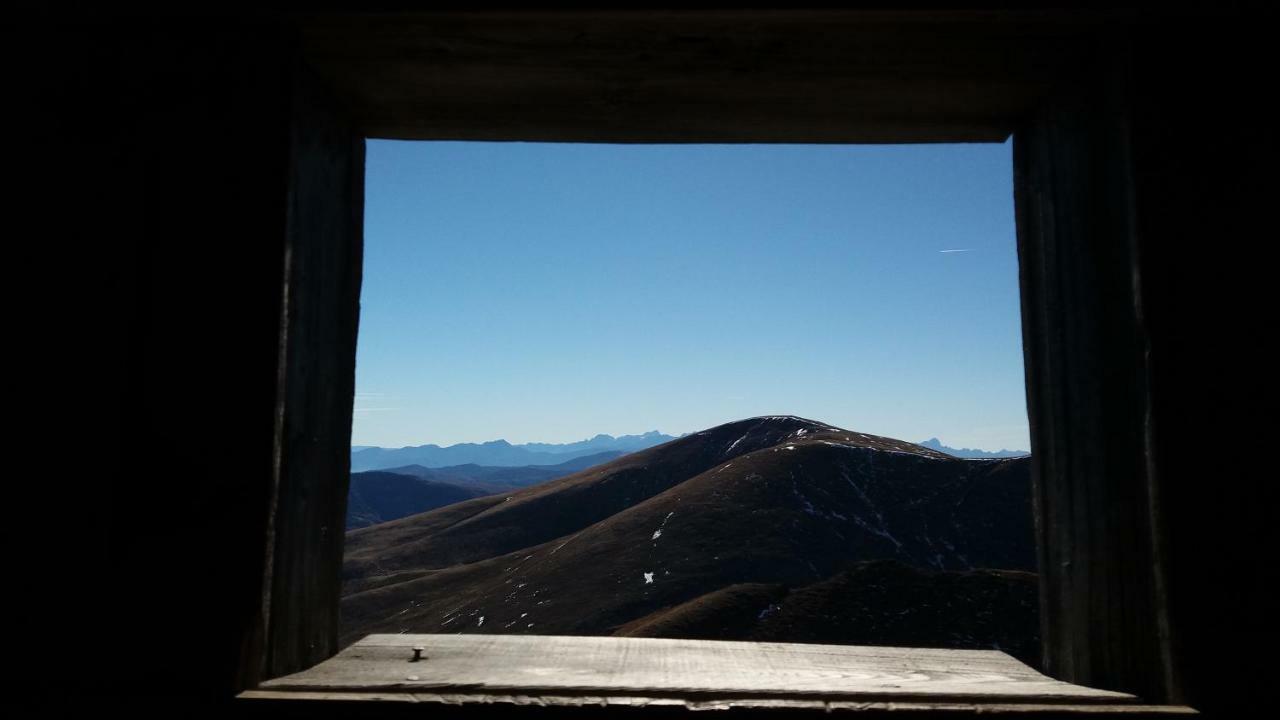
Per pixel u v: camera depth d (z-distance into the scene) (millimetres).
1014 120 2225
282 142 1801
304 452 1908
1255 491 1679
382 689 1720
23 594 1714
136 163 1809
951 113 2182
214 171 1799
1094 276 1879
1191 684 1635
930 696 1708
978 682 1885
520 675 1855
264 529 1706
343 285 2162
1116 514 1799
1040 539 2113
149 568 1711
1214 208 1748
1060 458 2012
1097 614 1858
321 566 2010
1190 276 1730
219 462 1726
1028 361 2189
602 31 1786
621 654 2061
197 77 1822
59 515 1729
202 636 1687
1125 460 1775
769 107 2160
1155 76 1767
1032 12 1712
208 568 1703
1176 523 1667
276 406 1739
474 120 2248
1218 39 1774
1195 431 1692
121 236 1792
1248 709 1633
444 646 2119
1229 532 1670
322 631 2010
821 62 1908
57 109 1823
